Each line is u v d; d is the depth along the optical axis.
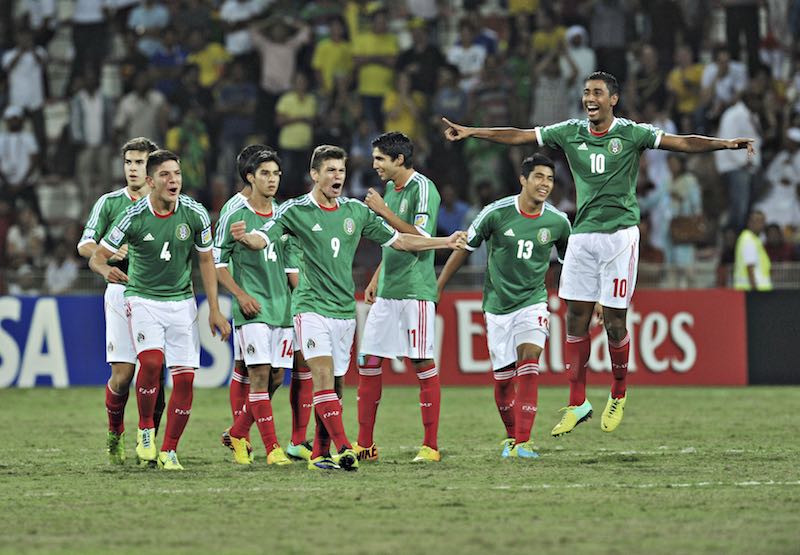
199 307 51.88
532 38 66.69
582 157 30.34
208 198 65.44
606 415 31.44
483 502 22.70
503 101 64.94
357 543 18.73
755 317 51.41
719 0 68.25
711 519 20.78
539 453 31.45
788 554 17.77
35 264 62.06
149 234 27.75
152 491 24.52
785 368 51.34
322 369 27.47
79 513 21.89
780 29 67.81
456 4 71.69
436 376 29.89
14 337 52.34
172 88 68.44
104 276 27.72
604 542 18.72
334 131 65.12
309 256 27.55
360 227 27.94
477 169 63.84
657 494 23.64
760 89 63.78
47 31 72.31
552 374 51.72
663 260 59.59
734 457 30.23
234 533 19.73
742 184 61.03
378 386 30.05
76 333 52.28
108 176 67.12
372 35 67.31
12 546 18.91
